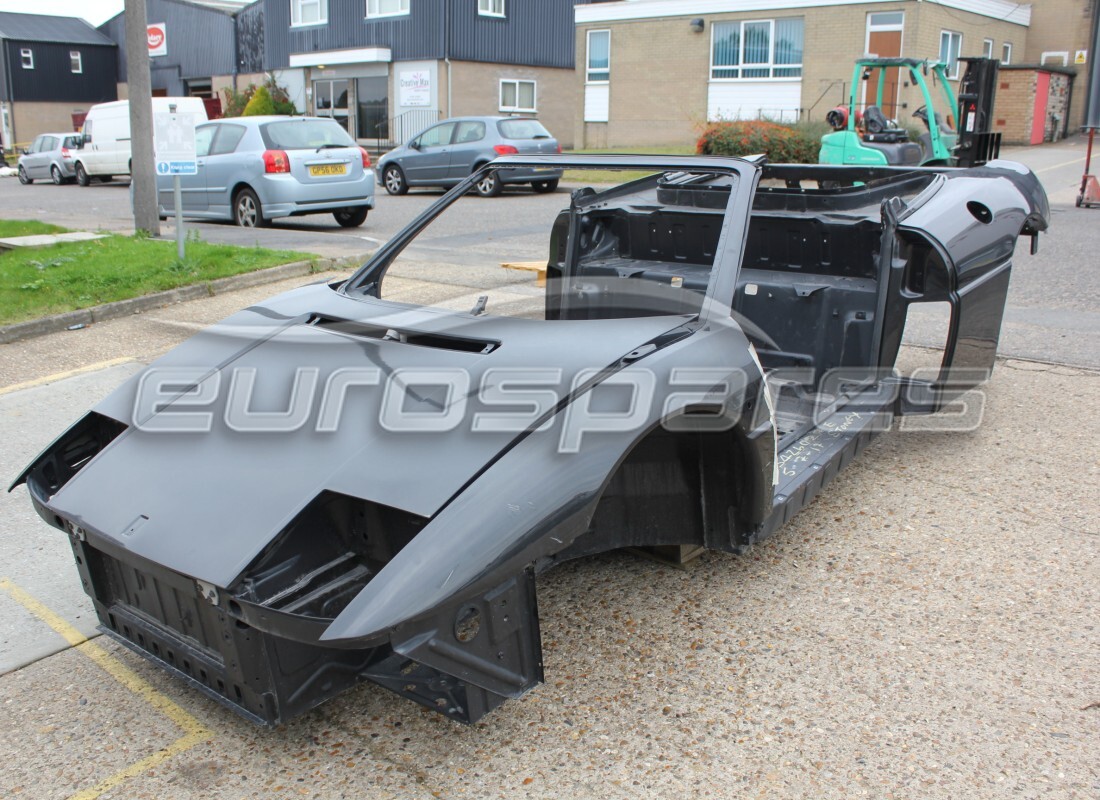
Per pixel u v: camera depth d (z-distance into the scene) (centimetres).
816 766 229
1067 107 2767
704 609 303
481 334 278
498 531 206
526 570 222
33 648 293
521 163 350
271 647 222
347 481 222
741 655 277
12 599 322
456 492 213
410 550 203
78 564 263
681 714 251
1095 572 320
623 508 282
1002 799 217
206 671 233
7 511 393
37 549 360
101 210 1537
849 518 367
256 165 1162
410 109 2719
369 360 268
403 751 241
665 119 2464
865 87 1991
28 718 257
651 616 300
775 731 243
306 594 228
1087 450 428
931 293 403
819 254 425
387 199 1711
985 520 362
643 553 338
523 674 223
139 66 1004
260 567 222
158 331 677
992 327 431
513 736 245
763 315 429
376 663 243
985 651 276
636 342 262
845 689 260
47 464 281
